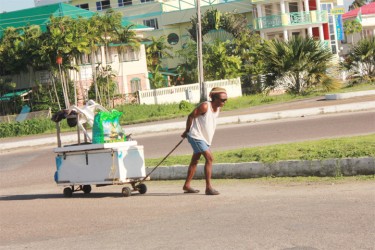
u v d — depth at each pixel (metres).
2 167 25.14
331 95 39.12
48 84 63.09
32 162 25.38
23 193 17.42
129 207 12.71
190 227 9.98
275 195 12.43
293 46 51.41
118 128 15.09
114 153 14.55
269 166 14.98
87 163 15.03
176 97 63.97
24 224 11.78
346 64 51.88
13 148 33.34
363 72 51.16
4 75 64.06
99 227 10.78
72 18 64.94
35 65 62.50
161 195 14.14
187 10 87.69
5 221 12.34
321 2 86.69
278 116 31.02
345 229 8.84
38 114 58.22
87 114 15.48
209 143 13.50
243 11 83.81
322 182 13.45
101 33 64.00
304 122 27.14
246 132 26.36
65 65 61.59
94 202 14.01
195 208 11.77
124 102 63.19
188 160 17.42
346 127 23.72
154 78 72.69
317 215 9.91
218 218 10.48
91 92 64.00
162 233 9.73
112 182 14.61
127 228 10.42
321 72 50.84
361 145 14.73
